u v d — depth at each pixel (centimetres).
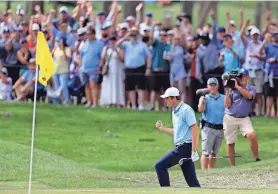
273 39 6838
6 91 7288
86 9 7525
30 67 7262
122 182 4406
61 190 3831
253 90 5375
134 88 7181
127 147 6250
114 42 7100
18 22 7612
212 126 5344
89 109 7156
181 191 3716
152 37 7081
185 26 7362
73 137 6431
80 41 7181
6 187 4081
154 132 6669
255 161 5375
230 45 6769
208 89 5422
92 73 7138
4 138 6259
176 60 6975
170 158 4138
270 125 6650
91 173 4803
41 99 7462
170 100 4138
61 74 7250
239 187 4266
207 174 4850
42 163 5047
